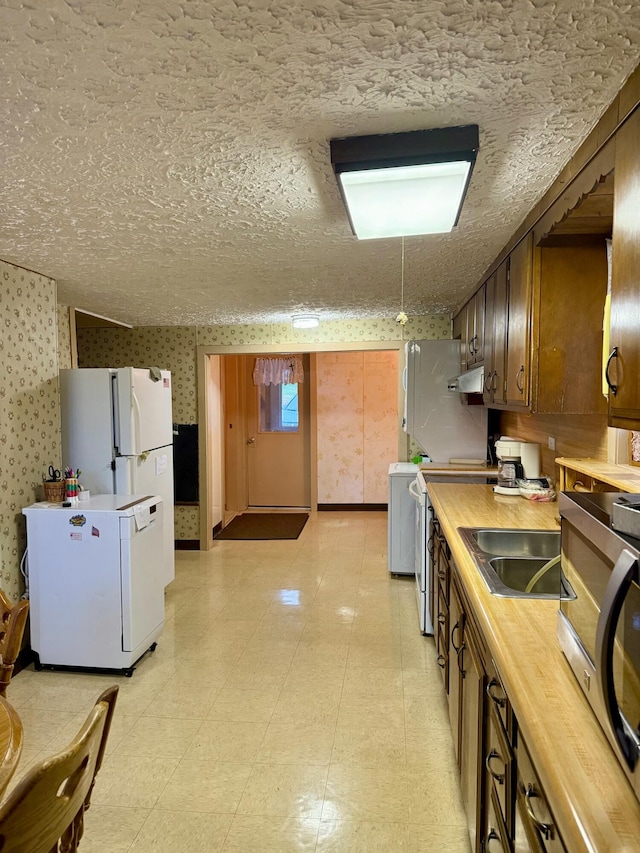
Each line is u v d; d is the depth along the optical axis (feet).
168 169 5.22
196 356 16.56
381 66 3.64
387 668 9.12
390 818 5.82
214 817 5.85
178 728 7.47
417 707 7.93
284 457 22.68
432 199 5.23
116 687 3.60
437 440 14.02
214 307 13.15
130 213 6.42
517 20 3.19
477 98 4.04
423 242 7.63
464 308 12.56
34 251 8.11
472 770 5.05
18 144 4.69
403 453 16.01
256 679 8.80
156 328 16.61
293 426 22.59
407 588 13.14
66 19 3.14
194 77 3.74
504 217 6.60
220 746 7.07
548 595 4.67
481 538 6.89
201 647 10.00
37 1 2.99
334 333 16.02
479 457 13.91
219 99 4.02
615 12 3.12
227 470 21.97
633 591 2.35
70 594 8.95
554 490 8.89
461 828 5.66
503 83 3.84
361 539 17.92
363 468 22.20
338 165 4.69
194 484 16.74
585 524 3.06
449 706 7.03
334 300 12.38
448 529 7.06
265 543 17.52
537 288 6.23
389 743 7.10
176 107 4.13
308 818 5.83
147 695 8.34
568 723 2.85
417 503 11.64
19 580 9.32
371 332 15.85
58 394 10.44
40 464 9.91
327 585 13.43
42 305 9.88
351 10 3.09
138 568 9.12
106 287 10.78
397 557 13.92
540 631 3.97
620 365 3.69
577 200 4.89
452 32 3.29
